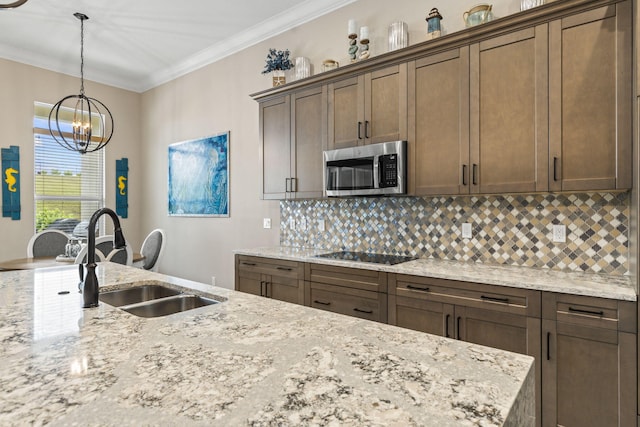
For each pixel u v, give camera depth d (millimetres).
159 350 956
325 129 3023
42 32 3955
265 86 3980
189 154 4793
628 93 1813
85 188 5016
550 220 2311
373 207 3137
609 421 1651
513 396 715
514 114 2139
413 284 2268
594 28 1899
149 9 3529
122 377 797
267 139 3490
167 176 5137
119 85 5348
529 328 1853
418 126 2520
